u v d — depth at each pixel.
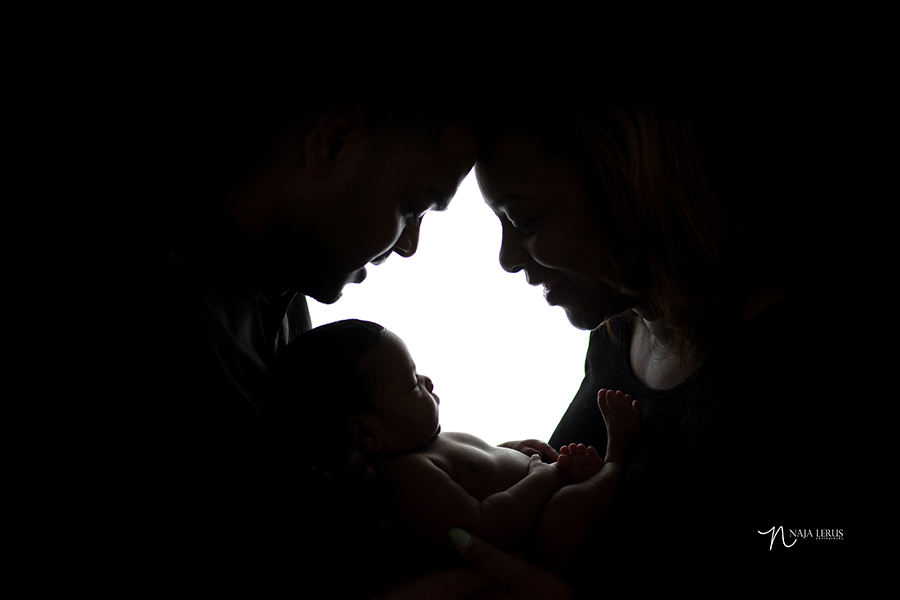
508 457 1.22
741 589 0.89
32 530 0.73
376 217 0.89
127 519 0.75
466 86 0.94
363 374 1.13
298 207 0.87
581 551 1.05
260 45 0.85
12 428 0.72
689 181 0.90
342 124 0.83
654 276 0.96
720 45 0.94
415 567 0.99
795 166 0.95
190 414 0.75
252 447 0.78
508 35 0.94
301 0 0.84
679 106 0.90
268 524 0.80
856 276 0.93
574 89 0.92
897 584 0.78
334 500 0.91
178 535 0.76
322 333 1.17
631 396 1.19
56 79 0.84
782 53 0.95
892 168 0.93
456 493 1.06
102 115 0.85
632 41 0.93
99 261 0.77
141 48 0.85
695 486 0.93
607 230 0.98
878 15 0.93
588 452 1.18
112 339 0.73
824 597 0.82
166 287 0.77
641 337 1.23
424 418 1.16
